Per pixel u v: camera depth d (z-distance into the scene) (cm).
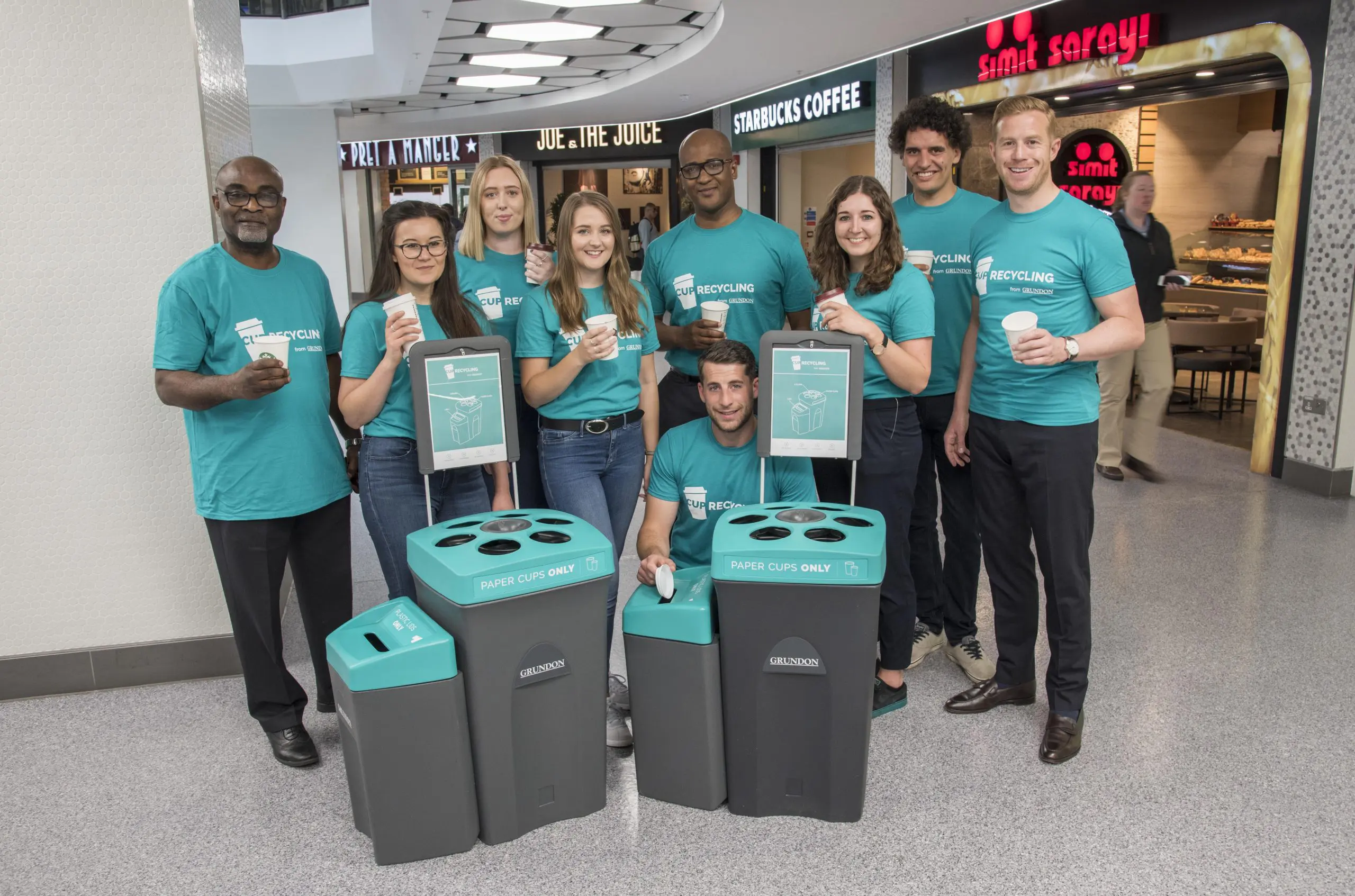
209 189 320
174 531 333
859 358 259
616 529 310
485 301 322
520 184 321
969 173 809
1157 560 442
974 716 305
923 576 345
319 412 284
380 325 274
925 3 654
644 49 934
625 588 422
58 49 301
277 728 283
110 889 229
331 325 299
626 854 238
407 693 225
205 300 265
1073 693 277
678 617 244
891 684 308
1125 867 228
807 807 250
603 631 244
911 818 250
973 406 291
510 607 228
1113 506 530
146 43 307
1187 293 930
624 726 290
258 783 274
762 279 334
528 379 292
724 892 222
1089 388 269
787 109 1138
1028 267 266
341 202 1262
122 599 333
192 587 338
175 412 326
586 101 1232
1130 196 546
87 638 333
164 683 340
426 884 228
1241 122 925
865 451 297
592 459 296
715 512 289
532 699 239
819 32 766
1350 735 286
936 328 328
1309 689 315
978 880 225
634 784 269
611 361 294
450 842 238
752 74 1015
